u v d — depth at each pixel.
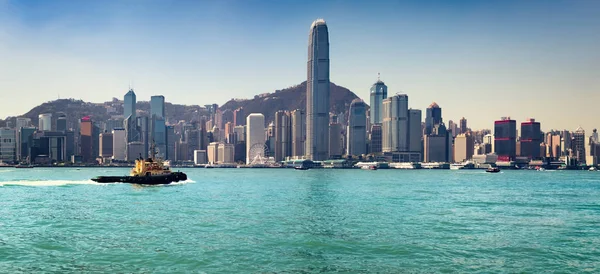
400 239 65.81
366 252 57.75
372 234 69.62
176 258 54.34
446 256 55.88
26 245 61.38
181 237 66.81
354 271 49.38
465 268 50.66
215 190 164.12
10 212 94.62
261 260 53.62
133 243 62.50
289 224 78.88
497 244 62.88
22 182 199.12
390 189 178.38
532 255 56.66
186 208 102.75
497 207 109.88
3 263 52.22
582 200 132.62
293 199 128.00
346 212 96.31
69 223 80.00
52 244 61.97
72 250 58.44
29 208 101.88
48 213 93.06
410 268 50.59
